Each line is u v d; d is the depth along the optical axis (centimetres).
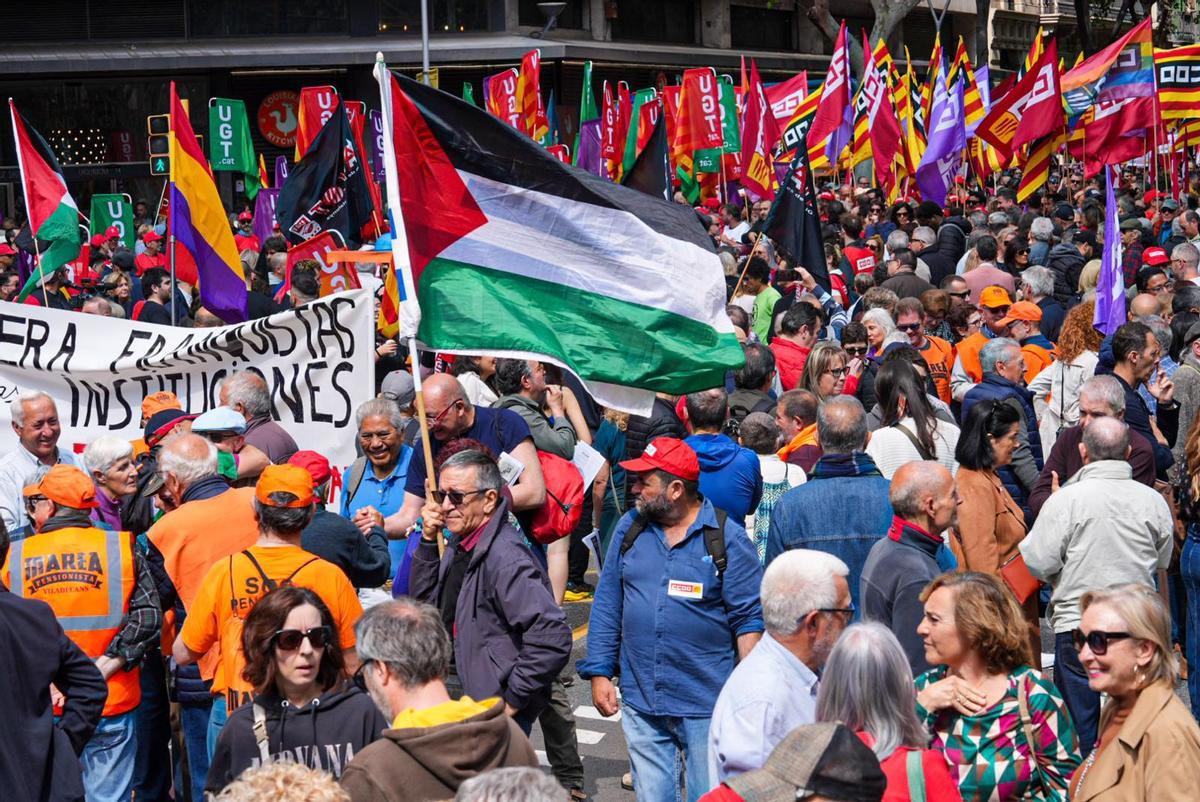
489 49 3195
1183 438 851
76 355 866
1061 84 2105
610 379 642
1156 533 602
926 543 535
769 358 905
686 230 662
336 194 1467
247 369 845
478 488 523
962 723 429
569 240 639
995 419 636
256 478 650
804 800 309
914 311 997
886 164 1989
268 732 437
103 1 3325
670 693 542
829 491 600
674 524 547
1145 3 4047
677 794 557
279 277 1480
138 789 638
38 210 1247
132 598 574
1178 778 404
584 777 688
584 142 1945
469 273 628
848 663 396
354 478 734
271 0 3338
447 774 377
